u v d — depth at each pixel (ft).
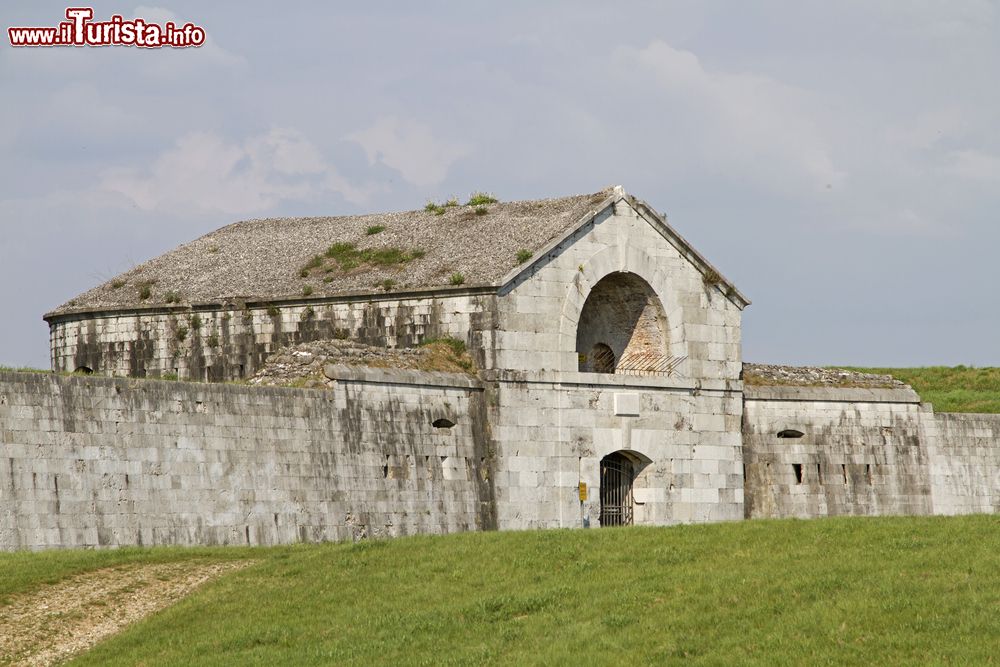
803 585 237.25
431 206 396.98
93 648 230.07
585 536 278.26
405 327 350.43
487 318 341.82
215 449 291.79
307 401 309.01
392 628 235.61
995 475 422.00
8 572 246.27
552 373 348.38
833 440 397.80
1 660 225.15
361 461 316.19
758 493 385.91
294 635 234.38
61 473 268.62
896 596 228.22
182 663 224.74
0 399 262.47
